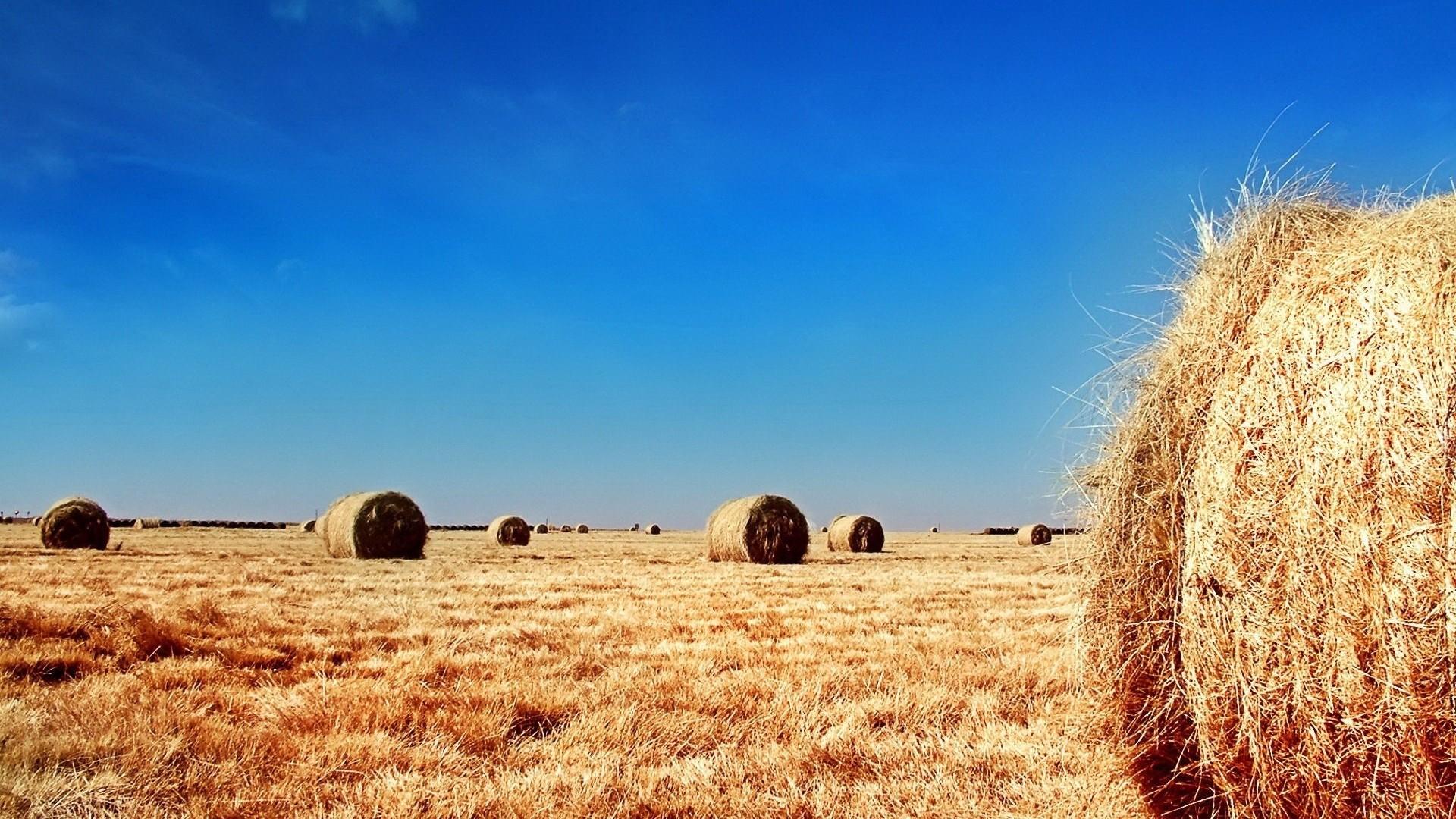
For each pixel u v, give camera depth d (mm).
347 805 5305
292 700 7324
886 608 14016
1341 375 3889
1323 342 4000
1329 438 3865
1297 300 4211
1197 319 4809
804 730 6906
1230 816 4410
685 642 10633
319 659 9305
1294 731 3932
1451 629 3432
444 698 7492
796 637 11070
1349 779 3768
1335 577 3777
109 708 6809
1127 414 5090
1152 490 4711
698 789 5703
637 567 23828
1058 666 8742
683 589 16969
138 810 5148
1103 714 5008
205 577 17953
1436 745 3496
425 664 8750
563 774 5840
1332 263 4156
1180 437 4594
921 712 7348
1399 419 3650
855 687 8195
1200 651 4352
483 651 9820
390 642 10336
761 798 5562
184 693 7547
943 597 15695
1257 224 4750
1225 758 4281
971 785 5762
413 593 15805
